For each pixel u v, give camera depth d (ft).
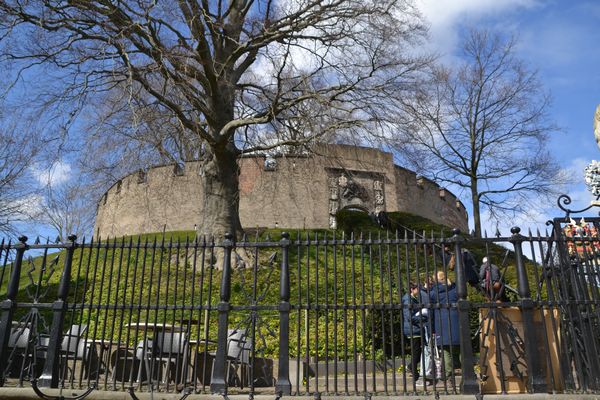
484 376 20.13
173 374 28.58
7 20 45.96
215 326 38.63
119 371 29.01
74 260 64.18
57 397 19.75
